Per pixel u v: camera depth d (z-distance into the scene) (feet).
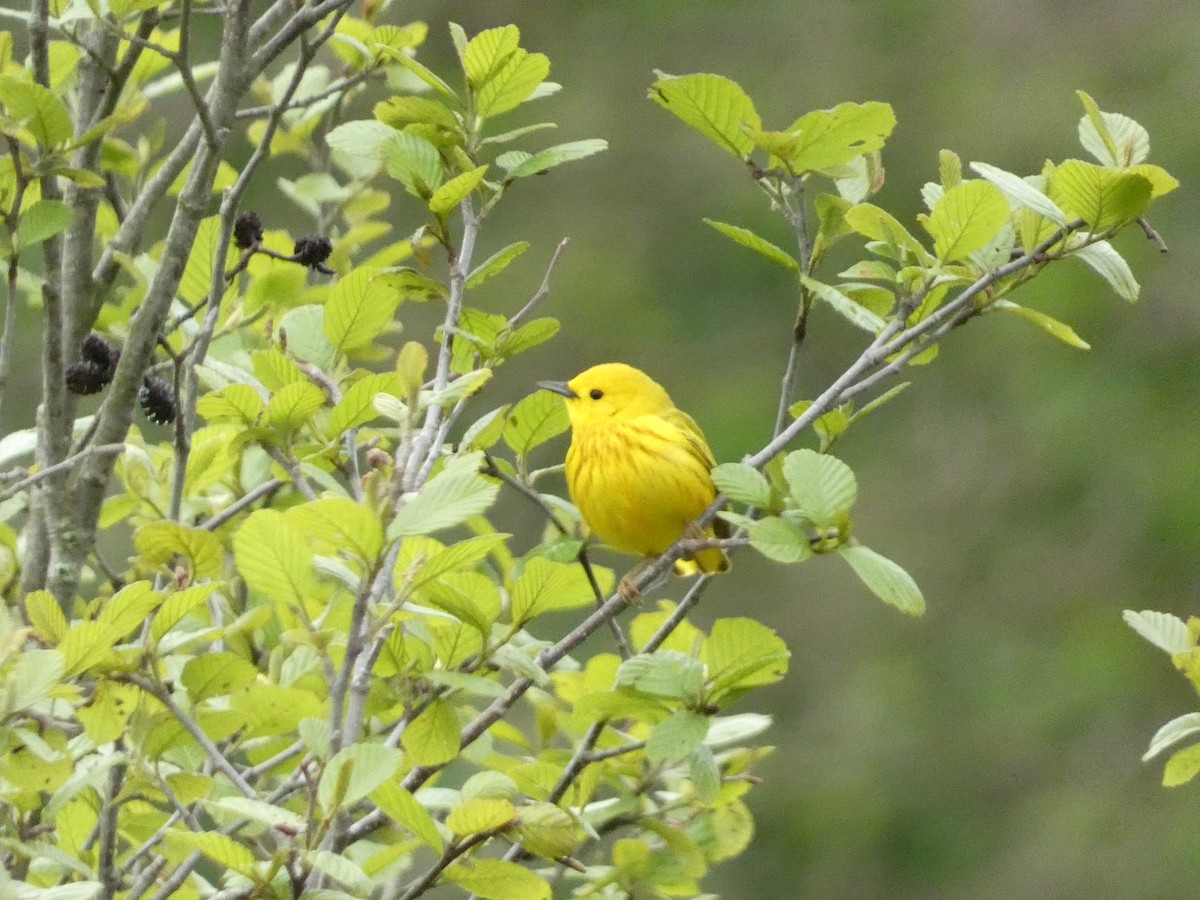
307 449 27.48
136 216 31.30
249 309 33.94
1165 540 80.02
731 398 82.53
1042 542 81.82
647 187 88.48
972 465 84.12
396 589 23.13
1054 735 77.46
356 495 26.04
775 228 85.71
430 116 28.27
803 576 82.89
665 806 28.32
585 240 86.84
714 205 87.25
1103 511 81.76
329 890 20.15
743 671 23.82
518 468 30.66
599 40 92.99
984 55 91.25
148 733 22.49
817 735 79.25
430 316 76.95
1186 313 83.87
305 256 29.78
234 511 30.81
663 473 35.86
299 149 40.37
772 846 77.00
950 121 88.84
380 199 39.75
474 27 91.20
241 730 25.31
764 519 23.31
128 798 22.48
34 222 27.37
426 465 24.81
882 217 26.73
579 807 26.40
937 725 78.38
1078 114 86.89
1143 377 83.56
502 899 20.74
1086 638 79.20
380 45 28.25
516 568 30.37
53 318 29.37
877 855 76.18
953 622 80.94
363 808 27.50
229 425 30.63
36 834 26.07
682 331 84.79
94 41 32.01
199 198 28.53
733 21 93.20
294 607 21.79
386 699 23.82
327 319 28.58
